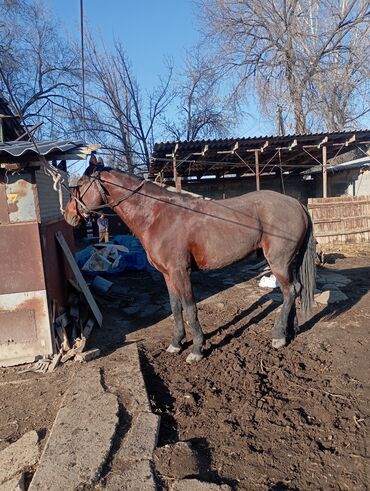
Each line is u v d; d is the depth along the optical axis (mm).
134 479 2389
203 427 2971
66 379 3842
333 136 11328
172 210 4098
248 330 4926
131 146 26156
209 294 6773
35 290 4270
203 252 4078
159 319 5602
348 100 20062
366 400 3211
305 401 3260
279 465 2520
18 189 4195
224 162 14023
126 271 9031
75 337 4699
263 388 3500
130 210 4148
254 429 2912
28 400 3537
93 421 2979
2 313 4238
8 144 4211
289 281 4332
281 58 20016
